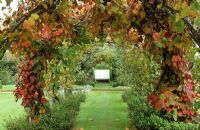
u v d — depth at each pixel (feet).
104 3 13.50
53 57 16.78
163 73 15.23
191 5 10.92
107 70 144.77
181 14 11.11
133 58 40.83
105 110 68.69
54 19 13.85
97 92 121.08
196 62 13.14
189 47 12.85
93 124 51.62
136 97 57.67
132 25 14.35
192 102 14.87
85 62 69.31
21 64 17.84
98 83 147.02
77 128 48.55
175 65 14.58
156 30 13.91
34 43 15.72
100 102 85.66
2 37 12.98
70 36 16.30
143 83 45.73
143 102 47.42
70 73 46.96
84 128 48.57
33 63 16.85
